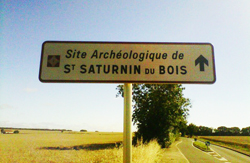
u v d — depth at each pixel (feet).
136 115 82.94
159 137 80.33
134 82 10.18
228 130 517.14
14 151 65.05
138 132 82.33
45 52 10.52
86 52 10.55
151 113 80.84
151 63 10.43
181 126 99.45
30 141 128.77
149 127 81.87
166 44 10.66
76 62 10.43
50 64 10.36
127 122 9.66
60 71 10.31
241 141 207.72
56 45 10.62
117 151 32.68
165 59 10.48
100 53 10.53
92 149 66.08
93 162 34.27
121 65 10.40
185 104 91.76
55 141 131.85
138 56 10.51
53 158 46.47
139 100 84.02
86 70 10.34
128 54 10.53
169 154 64.28
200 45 10.66
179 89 81.97
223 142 198.39
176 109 82.99
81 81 10.21
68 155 48.42
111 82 10.21
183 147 106.32
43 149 71.77
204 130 493.77
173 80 10.23
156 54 10.55
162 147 81.61
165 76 10.28
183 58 10.50
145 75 10.28
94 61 10.44
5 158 48.16
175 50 10.59
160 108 80.23
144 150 33.01
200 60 10.48
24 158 48.19
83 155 45.70
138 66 10.39
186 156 65.21
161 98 81.71
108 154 36.24
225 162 57.11
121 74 10.27
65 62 10.42
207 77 10.32
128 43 10.66
